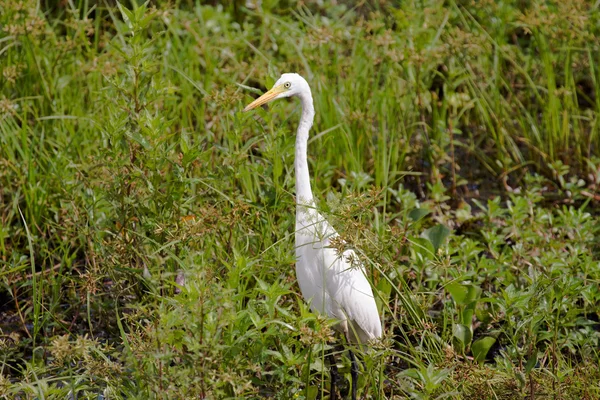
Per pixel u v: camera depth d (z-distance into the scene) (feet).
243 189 39.24
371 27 48.37
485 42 51.83
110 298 35.73
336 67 48.26
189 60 50.11
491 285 38.42
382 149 44.78
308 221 30.30
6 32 44.68
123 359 26.20
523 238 39.14
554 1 51.70
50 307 34.06
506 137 49.70
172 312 24.12
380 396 28.86
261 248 33.47
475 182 49.88
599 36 51.57
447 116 53.36
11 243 40.47
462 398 28.53
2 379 25.82
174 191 32.35
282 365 27.37
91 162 35.86
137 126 32.53
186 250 29.81
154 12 32.68
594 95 56.90
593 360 31.42
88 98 47.26
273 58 51.42
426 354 30.86
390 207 43.73
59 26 56.90
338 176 45.11
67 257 38.50
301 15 59.98
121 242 32.40
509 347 31.96
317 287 30.68
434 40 48.19
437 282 37.09
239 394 24.13
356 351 29.14
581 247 37.52
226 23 54.90
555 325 30.07
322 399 28.73
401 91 50.06
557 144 49.78
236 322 25.79
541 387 28.78
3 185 41.98
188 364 24.68
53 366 28.78
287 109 48.24
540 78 54.65
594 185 46.09
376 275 34.60
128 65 32.48
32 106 45.70
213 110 45.21
